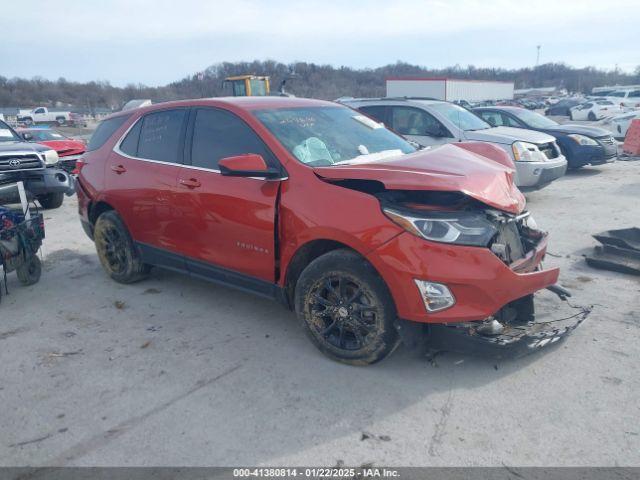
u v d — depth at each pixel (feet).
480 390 11.43
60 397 11.80
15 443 10.32
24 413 11.27
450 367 12.38
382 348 11.88
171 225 15.79
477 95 149.79
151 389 11.98
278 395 11.54
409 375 12.11
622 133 65.62
